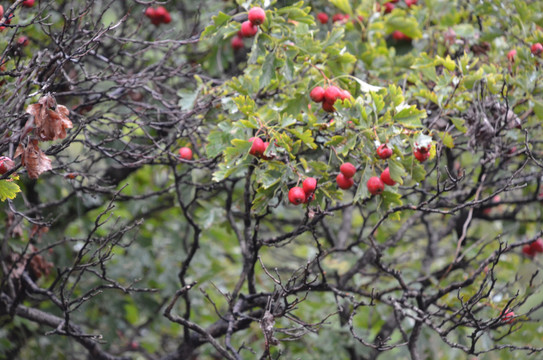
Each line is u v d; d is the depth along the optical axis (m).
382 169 4.31
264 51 4.57
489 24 6.03
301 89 4.59
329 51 4.71
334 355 6.42
